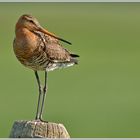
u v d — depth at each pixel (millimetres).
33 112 32125
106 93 36125
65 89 36000
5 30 47406
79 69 40219
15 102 33469
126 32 50875
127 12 55688
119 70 40938
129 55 44875
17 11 51719
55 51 19531
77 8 54875
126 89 37062
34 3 53500
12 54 41625
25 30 19281
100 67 41344
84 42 47250
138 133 31031
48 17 51906
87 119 31688
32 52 19250
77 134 30344
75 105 33844
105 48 46344
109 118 32188
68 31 49906
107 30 50938
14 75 38125
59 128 16094
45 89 19172
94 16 54062
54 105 33469
